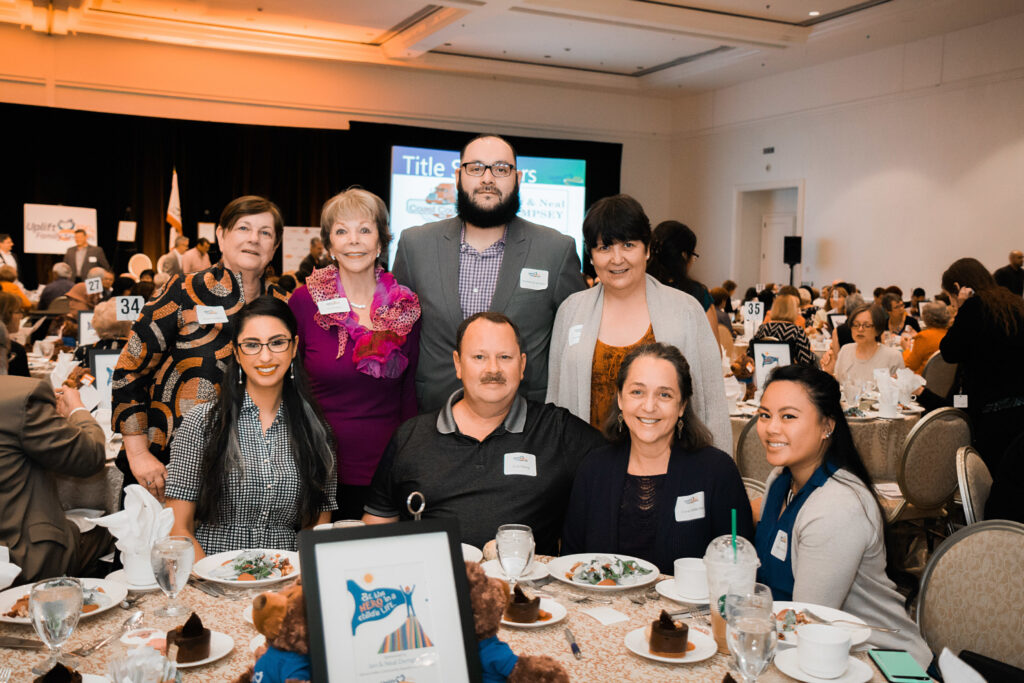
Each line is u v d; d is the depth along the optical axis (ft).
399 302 9.37
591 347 9.53
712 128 50.67
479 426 7.80
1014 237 35.60
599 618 5.69
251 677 3.83
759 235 50.06
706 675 4.88
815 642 4.87
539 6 33.60
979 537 6.51
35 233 39.55
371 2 36.01
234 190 43.34
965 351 13.26
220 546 7.57
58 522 7.65
